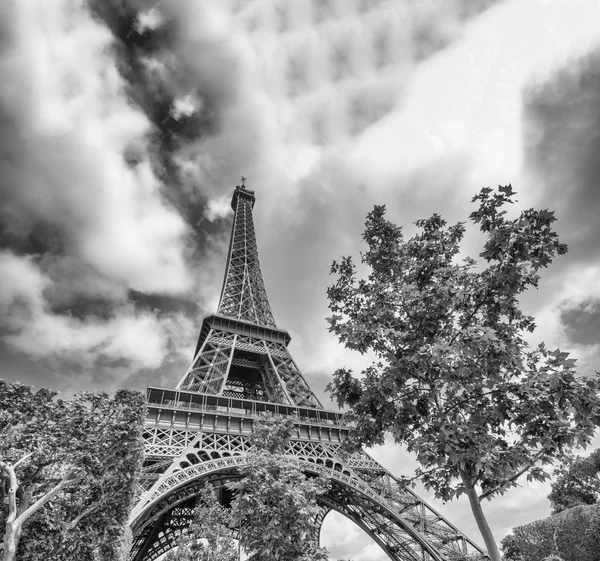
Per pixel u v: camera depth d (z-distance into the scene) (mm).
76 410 31922
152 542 74938
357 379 19953
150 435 57906
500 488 15945
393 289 20672
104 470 33406
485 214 17156
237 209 159500
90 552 33750
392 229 22125
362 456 70250
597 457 80000
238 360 93625
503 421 15883
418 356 16359
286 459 39406
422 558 56812
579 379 14227
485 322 17906
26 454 28578
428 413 18062
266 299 118250
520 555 67438
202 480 56656
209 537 45750
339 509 65750
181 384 72188
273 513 33594
